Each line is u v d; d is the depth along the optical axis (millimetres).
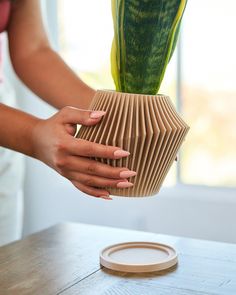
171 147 595
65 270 695
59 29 1705
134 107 574
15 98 1664
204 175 1604
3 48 1632
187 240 823
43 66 855
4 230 1447
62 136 593
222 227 1506
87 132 598
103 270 691
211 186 1577
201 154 1603
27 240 827
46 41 904
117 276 667
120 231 874
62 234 858
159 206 1573
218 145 1586
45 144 621
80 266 708
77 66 1697
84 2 1664
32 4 900
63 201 1705
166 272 679
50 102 838
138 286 633
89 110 598
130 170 586
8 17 890
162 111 583
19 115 687
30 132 663
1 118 686
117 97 582
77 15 1680
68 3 1688
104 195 615
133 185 602
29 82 863
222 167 1588
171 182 1628
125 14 564
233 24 1512
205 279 654
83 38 1680
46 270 695
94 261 728
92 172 589
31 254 760
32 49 877
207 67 1560
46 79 839
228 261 722
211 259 730
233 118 1561
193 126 1597
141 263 687
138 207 1601
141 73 590
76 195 1682
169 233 1570
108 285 639
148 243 769
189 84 1584
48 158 630
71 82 825
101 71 1669
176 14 570
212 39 1540
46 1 1700
